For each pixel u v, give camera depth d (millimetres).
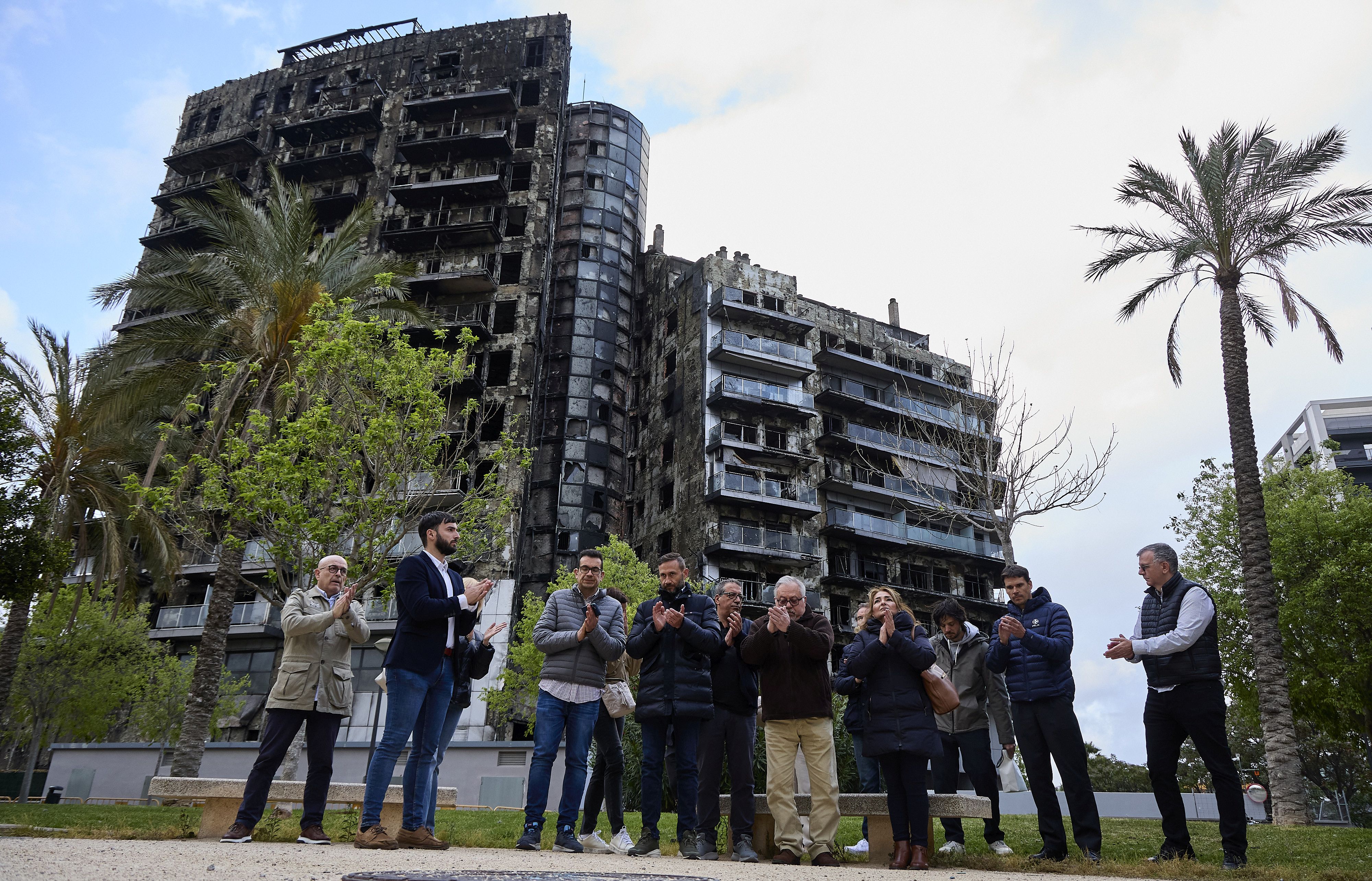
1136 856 5977
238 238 20031
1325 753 42875
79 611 29922
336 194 47000
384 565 16344
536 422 42906
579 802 5672
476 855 4594
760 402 41562
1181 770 49344
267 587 36906
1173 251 19797
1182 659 5527
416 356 17672
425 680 5156
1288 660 24484
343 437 16594
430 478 18562
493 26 51188
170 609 36344
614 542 32938
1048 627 6148
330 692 5480
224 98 53219
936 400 47031
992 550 45094
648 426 46562
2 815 9008
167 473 24422
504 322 42750
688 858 5281
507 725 32250
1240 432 17734
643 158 53406
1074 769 5805
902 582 43094
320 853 4027
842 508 42906
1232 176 19203
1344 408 63219
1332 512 24922
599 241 48781
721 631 5883
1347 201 18219
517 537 37281
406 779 5246
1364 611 23062
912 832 5008
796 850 5234
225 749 27516
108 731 32406
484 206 45375
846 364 46000
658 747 5668
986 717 7012
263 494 15766
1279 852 5996
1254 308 21031
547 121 47719
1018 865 5234
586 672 5820
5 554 16422
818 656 5531
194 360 21422
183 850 3672
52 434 19594
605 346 46375
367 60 51375
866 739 5344
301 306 19109
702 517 39531
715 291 44094
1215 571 25875
